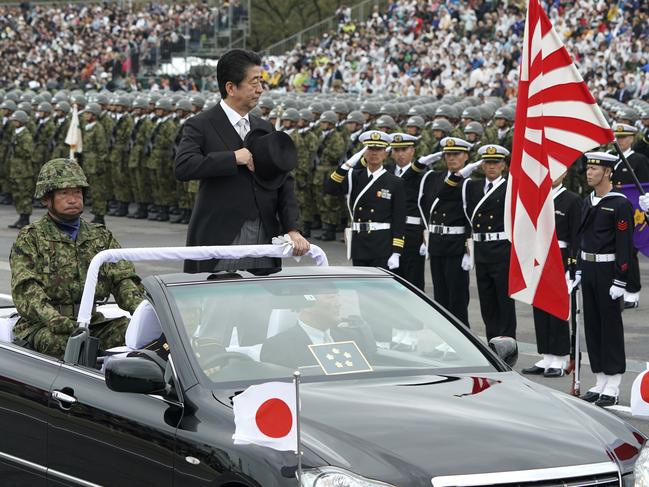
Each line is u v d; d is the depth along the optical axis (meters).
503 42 106.25
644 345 32.53
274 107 67.44
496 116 53.25
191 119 20.27
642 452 13.11
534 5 20.70
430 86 104.75
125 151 69.19
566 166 20.73
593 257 26.08
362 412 13.23
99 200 65.94
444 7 113.56
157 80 123.19
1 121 77.69
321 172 59.00
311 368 14.65
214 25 128.00
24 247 18.61
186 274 16.16
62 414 15.41
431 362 15.20
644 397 14.45
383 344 15.31
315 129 61.53
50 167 18.75
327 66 121.06
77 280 18.80
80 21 140.62
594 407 14.42
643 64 95.19
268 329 15.09
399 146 35.47
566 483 12.30
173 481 13.59
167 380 14.41
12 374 16.31
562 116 20.73
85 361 16.14
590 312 26.30
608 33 99.12
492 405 13.73
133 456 14.23
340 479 11.79
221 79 20.28
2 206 77.62
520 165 20.75
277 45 132.38
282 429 12.22
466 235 32.91
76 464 15.22
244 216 20.20
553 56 20.73
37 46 141.50
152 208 69.81
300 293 15.84
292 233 18.52
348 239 33.25
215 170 19.73
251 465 12.51
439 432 12.73
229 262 20.27
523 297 20.77
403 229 32.84
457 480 11.91
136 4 139.00
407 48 115.12
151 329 15.95
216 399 13.75
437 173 34.91
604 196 26.08
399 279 16.72
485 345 15.76
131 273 19.12
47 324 17.61
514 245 20.72
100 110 66.62
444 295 33.84
